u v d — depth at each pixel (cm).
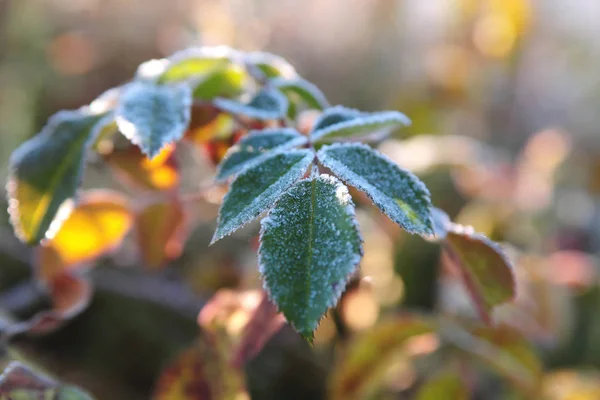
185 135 32
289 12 92
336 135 28
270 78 33
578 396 46
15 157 31
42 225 30
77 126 31
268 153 27
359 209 46
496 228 57
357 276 41
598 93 103
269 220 24
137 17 94
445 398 43
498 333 44
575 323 57
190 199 36
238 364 33
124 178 35
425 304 49
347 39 99
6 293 58
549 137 67
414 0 96
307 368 57
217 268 53
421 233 24
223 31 62
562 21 102
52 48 89
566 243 62
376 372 41
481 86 80
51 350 62
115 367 61
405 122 28
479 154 60
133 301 62
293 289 23
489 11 76
